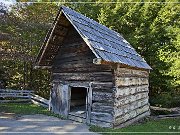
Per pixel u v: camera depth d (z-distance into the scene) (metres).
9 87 23.30
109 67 11.29
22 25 21.98
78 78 12.62
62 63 13.62
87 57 12.40
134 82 13.84
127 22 26.28
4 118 12.16
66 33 13.27
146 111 16.03
